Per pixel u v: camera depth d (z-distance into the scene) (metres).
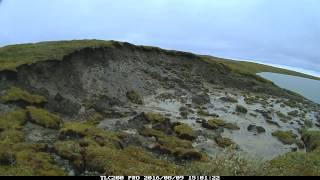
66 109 53.25
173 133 52.59
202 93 82.06
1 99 48.50
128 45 86.62
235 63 161.00
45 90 55.94
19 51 64.19
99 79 68.62
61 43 74.75
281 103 88.62
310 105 96.25
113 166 32.09
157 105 68.56
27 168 29.73
